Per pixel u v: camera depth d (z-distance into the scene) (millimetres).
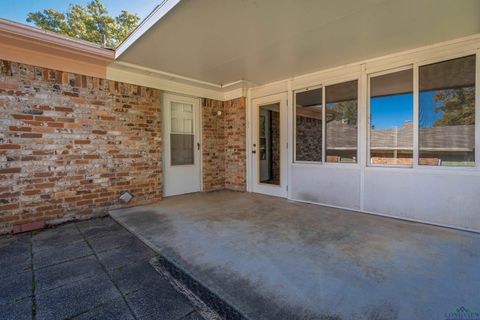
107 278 1986
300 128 4512
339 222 3275
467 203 2910
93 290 1820
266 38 2916
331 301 1626
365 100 3691
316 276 1936
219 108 5684
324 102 4152
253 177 5414
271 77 4555
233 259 2232
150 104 4320
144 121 4242
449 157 3051
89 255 2395
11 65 2969
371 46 3168
